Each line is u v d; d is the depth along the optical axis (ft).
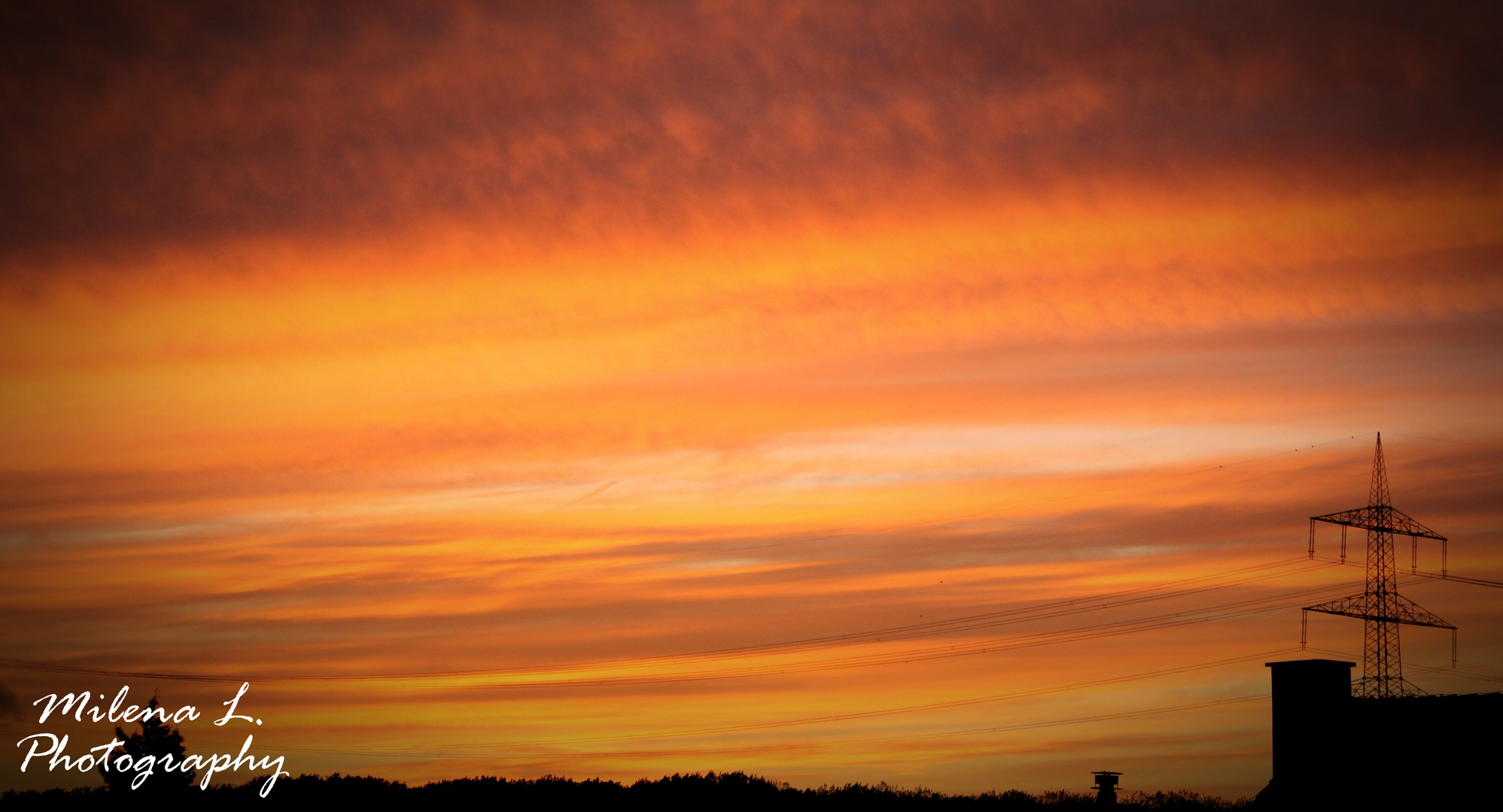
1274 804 144.87
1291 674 149.18
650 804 179.01
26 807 164.55
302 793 180.04
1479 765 128.57
